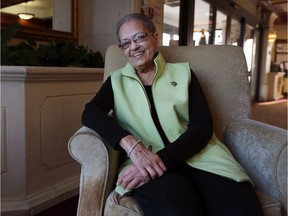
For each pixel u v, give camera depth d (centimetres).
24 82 149
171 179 89
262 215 82
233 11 560
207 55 134
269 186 96
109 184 96
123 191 90
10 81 147
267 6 764
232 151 116
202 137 100
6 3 186
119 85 112
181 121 113
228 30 554
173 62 135
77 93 184
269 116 515
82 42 251
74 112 183
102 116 101
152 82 113
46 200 168
